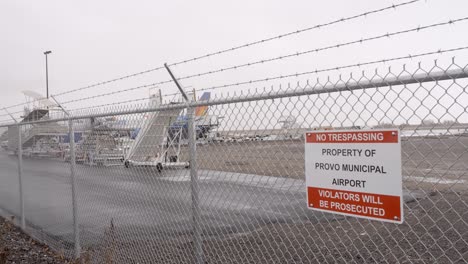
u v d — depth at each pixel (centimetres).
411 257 476
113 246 515
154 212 507
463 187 689
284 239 573
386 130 239
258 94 318
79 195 622
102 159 568
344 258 486
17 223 786
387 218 239
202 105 368
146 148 487
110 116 515
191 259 486
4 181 1080
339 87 266
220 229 598
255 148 359
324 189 274
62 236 655
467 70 212
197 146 411
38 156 811
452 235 547
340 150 263
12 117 880
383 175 241
